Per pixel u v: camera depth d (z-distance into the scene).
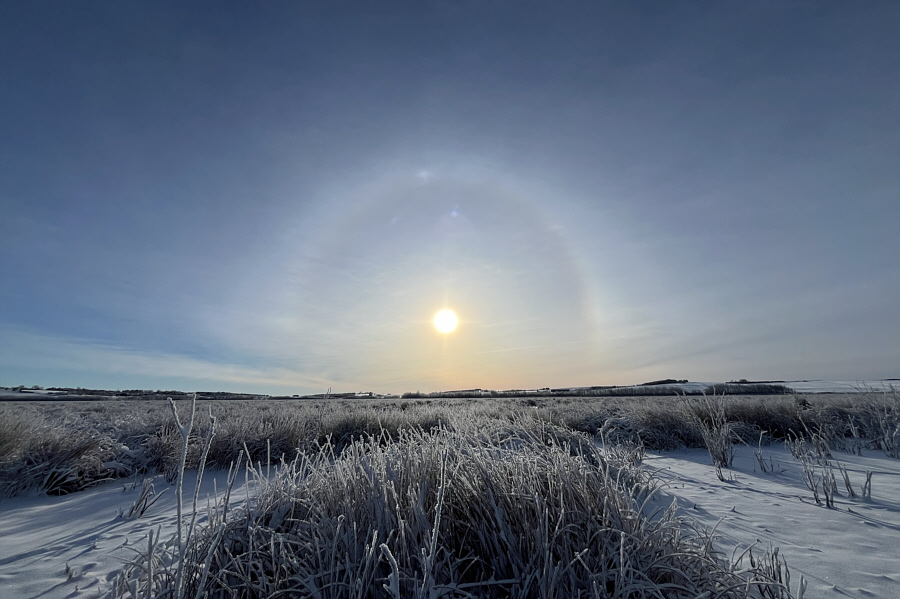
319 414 10.34
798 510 4.36
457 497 2.85
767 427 10.17
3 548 3.85
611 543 2.40
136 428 10.07
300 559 2.39
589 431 10.74
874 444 8.27
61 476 6.34
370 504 2.72
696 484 5.62
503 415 9.42
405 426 10.51
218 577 2.29
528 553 2.39
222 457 7.84
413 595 2.06
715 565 2.40
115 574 3.17
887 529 3.73
